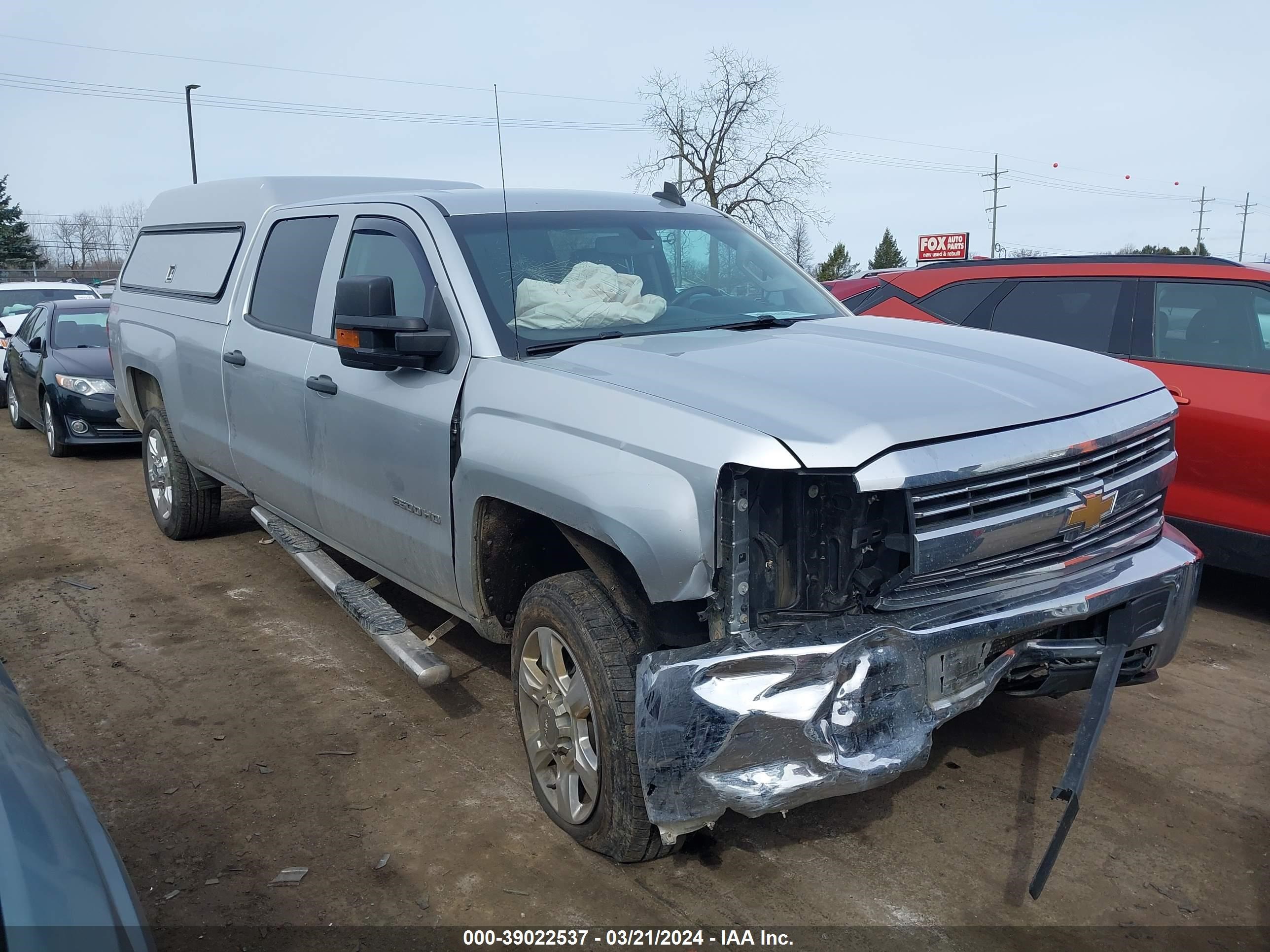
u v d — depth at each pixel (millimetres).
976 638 2611
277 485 4734
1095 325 5516
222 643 4848
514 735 3859
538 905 2822
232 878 2973
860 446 2438
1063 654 2906
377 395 3734
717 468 2453
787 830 3191
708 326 3707
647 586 2598
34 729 2131
